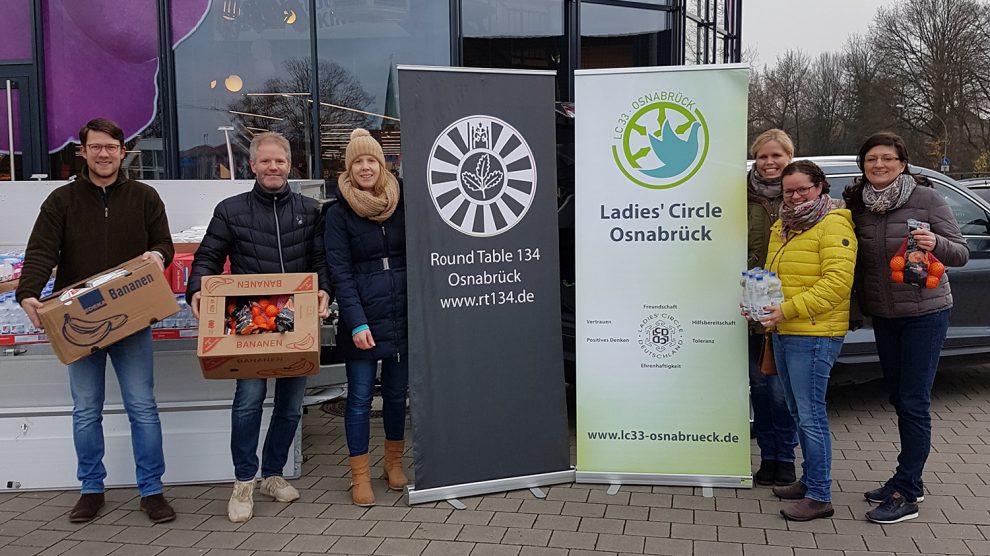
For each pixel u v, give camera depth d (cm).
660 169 405
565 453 423
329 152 751
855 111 5156
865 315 370
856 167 541
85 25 737
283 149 378
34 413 428
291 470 439
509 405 412
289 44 739
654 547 341
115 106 743
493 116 407
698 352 408
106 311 353
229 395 441
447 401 400
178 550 348
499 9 793
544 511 384
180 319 427
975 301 568
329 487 426
